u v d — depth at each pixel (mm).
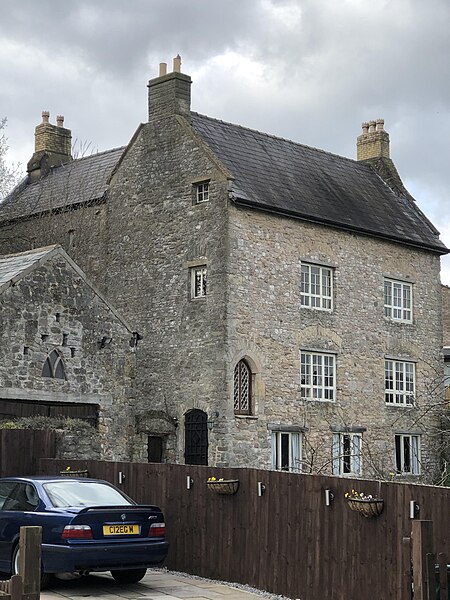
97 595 12766
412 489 11273
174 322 28766
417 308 33875
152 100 30656
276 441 28297
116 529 12922
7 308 21688
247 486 13945
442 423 33469
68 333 23031
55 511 12883
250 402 27766
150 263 29859
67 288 23172
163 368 28844
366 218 32250
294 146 33438
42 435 18531
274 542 13320
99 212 32000
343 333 30734
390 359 32500
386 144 37094
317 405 29500
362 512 11742
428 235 34625
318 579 12492
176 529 15133
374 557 11664
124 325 24406
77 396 23031
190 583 13891
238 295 27578
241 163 29766
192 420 27891
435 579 10219
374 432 31328
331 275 30750
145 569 13758
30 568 9938
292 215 29188
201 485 14789
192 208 28781
